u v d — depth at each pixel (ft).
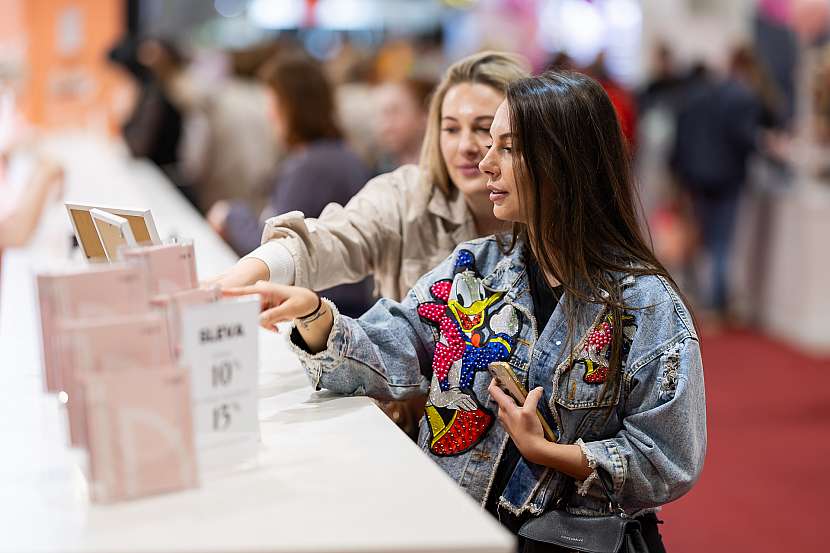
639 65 29.53
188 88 21.20
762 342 21.56
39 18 25.98
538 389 5.47
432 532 4.00
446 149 6.88
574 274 5.61
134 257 4.74
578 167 5.57
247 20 35.91
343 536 3.96
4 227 10.79
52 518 4.11
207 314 4.51
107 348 4.30
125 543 3.90
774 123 22.89
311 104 12.50
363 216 6.93
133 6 29.63
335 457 4.81
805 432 16.10
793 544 12.10
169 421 4.33
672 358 5.39
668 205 23.89
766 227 22.43
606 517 5.47
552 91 5.60
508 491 5.69
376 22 37.17
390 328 5.98
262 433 5.16
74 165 19.47
